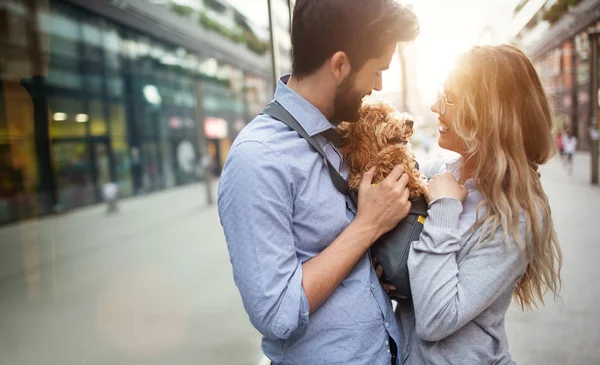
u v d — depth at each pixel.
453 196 1.02
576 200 7.23
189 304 4.28
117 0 8.09
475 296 0.95
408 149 1.09
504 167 0.97
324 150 1.01
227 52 11.21
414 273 0.98
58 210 12.18
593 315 2.90
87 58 10.75
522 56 1.03
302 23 0.92
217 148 20.17
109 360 3.27
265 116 0.97
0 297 5.21
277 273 0.84
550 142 1.04
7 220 11.00
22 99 10.76
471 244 1.01
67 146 12.48
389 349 1.02
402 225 1.04
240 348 3.13
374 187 0.96
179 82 15.56
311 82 0.96
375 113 1.09
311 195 0.94
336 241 0.93
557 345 2.59
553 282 1.03
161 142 16.97
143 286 5.17
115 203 12.88
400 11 0.89
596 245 4.51
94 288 5.37
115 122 14.05
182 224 9.80
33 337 3.91
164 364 3.01
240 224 0.85
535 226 0.98
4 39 8.22
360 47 0.89
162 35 10.05
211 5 8.97
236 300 4.27
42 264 6.98
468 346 1.03
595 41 5.89
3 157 10.95
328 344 0.95
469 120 1.03
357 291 0.98
